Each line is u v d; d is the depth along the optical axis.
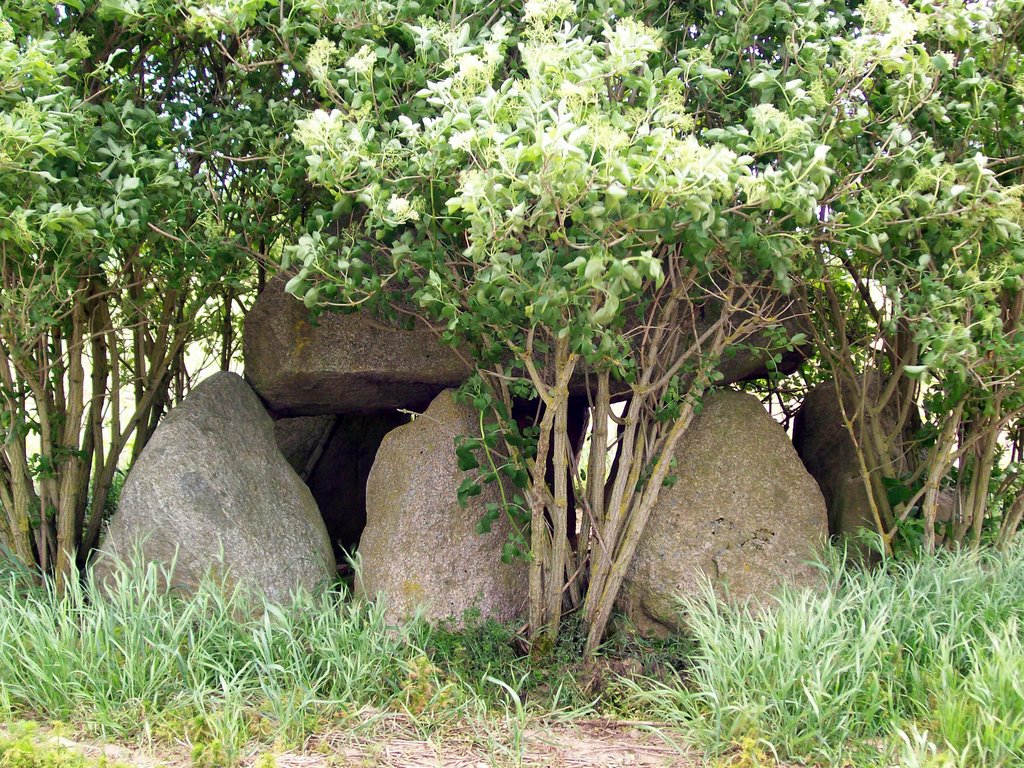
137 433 5.52
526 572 4.82
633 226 3.31
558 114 3.22
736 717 3.39
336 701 3.56
